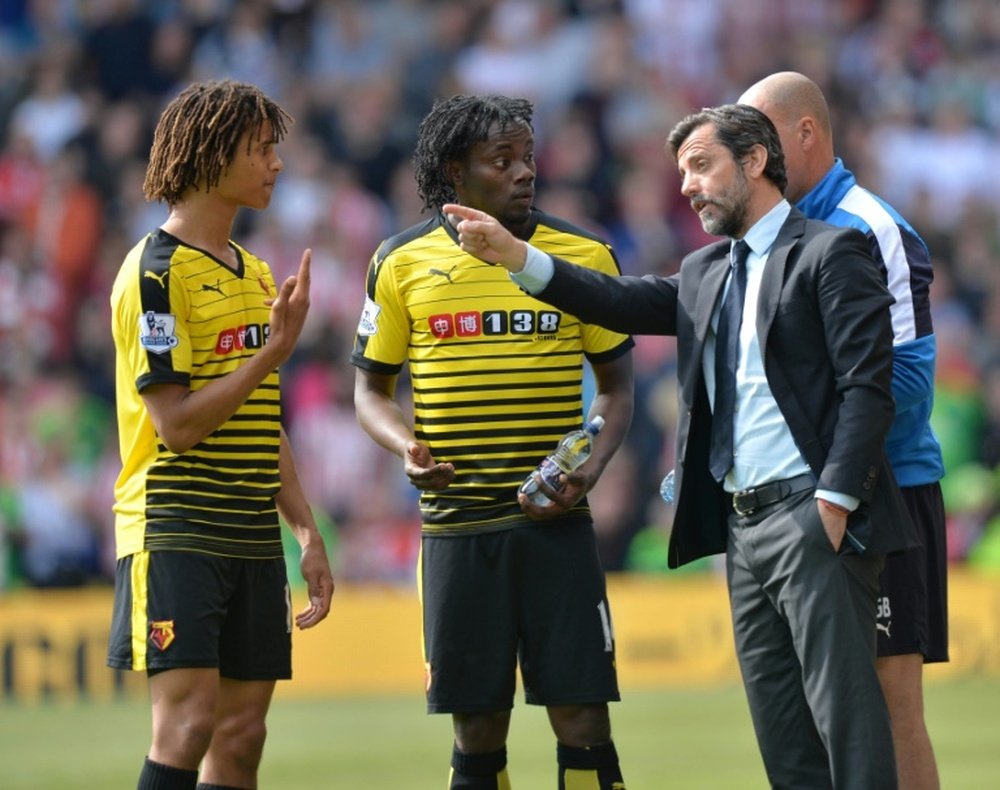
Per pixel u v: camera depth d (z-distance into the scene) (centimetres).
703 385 1831
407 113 5959
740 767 3030
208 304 1827
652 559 4875
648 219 5866
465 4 6309
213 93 1828
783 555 1742
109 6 6084
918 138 6231
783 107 1984
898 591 1930
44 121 5791
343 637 4459
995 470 5203
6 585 4719
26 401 5125
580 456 1858
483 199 1894
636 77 6219
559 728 1902
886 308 1733
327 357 5228
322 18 6181
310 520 1969
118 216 5622
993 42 6531
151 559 1789
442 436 1906
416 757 3203
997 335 5691
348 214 5625
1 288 5412
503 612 1888
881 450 1719
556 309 1905
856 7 6506
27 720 3850
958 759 3095
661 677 4500
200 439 1781
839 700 1708
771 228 1795
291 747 3366
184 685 1775
